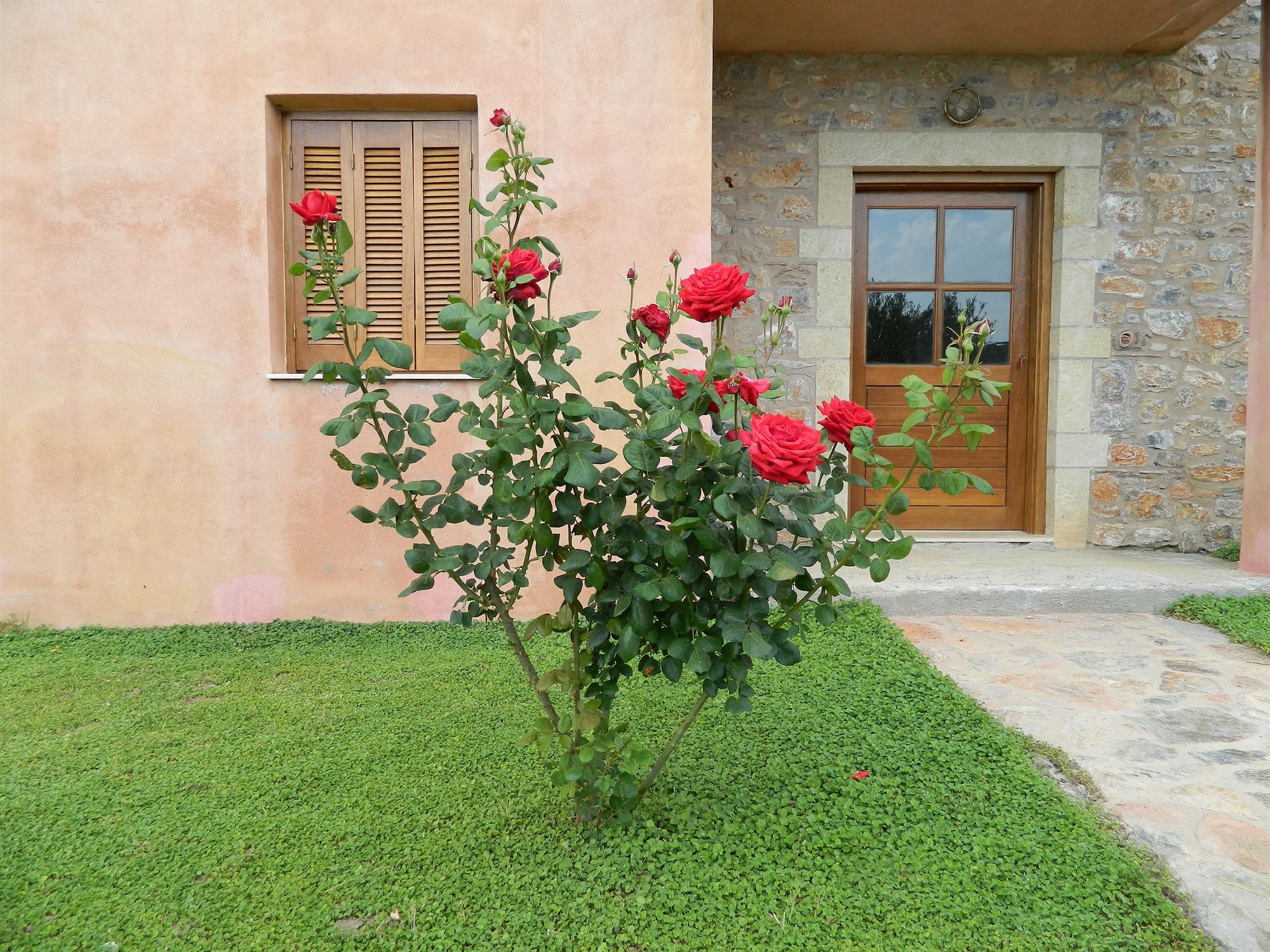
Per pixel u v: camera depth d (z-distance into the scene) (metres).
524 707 2.83
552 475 1.71
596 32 3.72
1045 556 4.77
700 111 3.73
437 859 1.91
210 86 3.70
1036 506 5.20
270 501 3.80
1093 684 3.07
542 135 3.74
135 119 3.69
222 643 3.56
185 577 3.80
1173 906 1.72
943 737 2.56
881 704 2.80
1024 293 5.21
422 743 2.54
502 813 2.11
